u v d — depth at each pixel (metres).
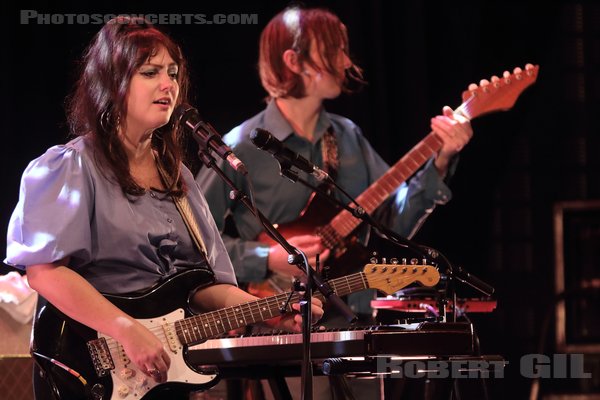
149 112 7.55
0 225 13.05
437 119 11.23
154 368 7.11
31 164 7.44
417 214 11.23
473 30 15.26
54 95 13.44
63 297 7.12
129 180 7.54
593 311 15.62
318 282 7.00
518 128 15.31
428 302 9.62
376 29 14.52
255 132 7.55
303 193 11.07
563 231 15.89
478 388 7.84
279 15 11.40
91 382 7.25
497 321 15.66
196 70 14.10
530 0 15.41
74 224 7.22
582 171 15.91
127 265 7.52
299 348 7.06
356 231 11.01
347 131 11.54
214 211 11.07
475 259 15.15
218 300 8.27
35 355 7.25
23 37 13.40
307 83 11.20
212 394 10.01
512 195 15.97
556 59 15.94
